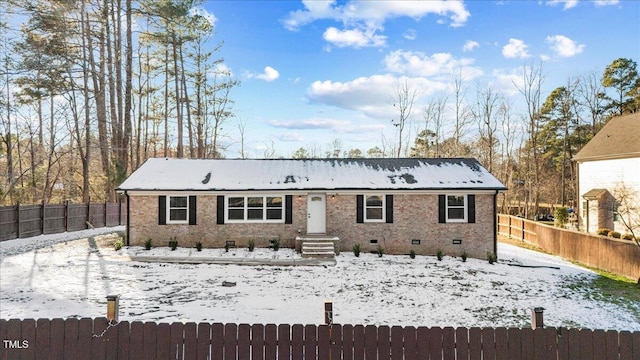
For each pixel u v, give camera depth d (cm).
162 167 1917
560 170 4238
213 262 1495
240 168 1938
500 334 561
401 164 1991
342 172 1903
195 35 2920
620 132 2622
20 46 2128
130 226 1756
